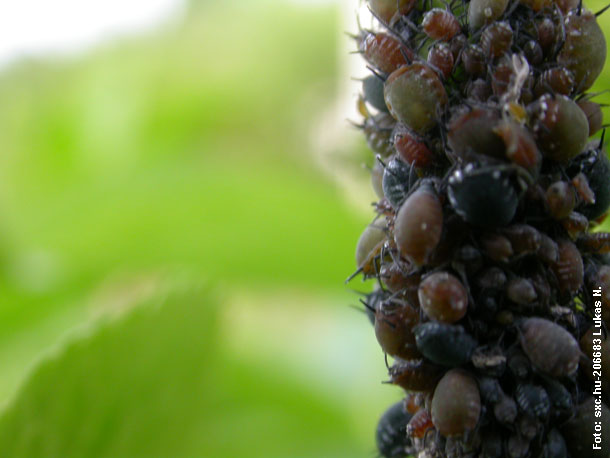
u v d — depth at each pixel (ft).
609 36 0.16
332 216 0.19
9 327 0.19
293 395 0.19
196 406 0.15
